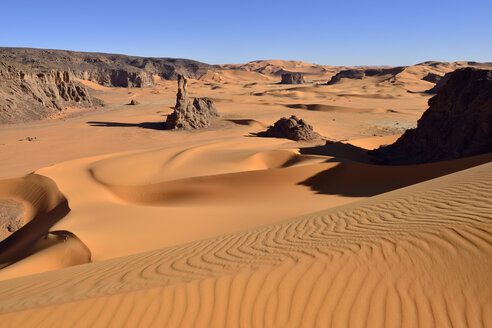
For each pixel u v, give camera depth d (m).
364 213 7.96
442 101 31.62
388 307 4.08
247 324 4.16
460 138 28.30
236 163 31.61
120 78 188.12
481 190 7.47
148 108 97.56
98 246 13.87
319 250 5.64
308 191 24.17
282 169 26.28
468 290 4.09
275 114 85.00
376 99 133.88
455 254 4.66
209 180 26.28
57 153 47.38
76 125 68.19
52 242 14.78
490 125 26.27
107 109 95.44
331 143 39.62
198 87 199.50
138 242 14.55
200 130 64.00
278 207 19.94
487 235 4.84
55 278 7.16
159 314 4.41
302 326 4.03
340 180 25.59
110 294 4.95
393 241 5.38
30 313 4.64
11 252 17.94
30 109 76.81
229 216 18.12
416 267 4.61
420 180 23.80
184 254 7.26
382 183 24.52
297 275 4.83
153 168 30.33
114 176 28.31
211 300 4.56
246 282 4.82
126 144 53.97
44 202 24.59
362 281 4.54
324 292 4.45
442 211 6.52
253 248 6.74
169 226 16.67
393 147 37.75
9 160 42.69
